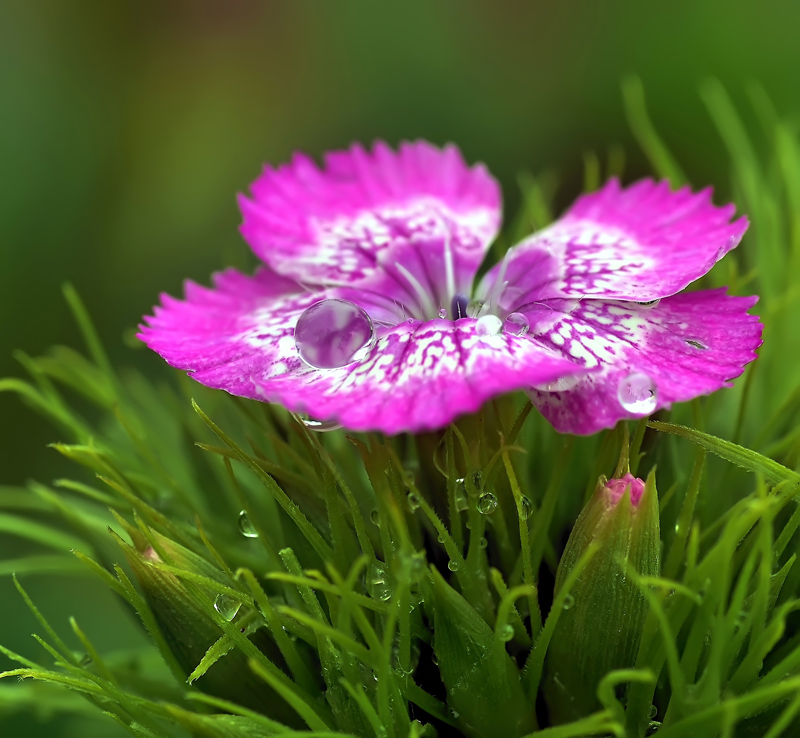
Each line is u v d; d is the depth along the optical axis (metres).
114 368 0.19
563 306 0.13
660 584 0.12
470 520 0.12
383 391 0.12
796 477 0.12
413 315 0.13
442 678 0.12
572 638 0.12
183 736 0.13
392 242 0.13
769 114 0.15
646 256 0.13
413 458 0.13
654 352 0.12
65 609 0.16
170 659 0.12
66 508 0.13
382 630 0.12
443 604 0.12
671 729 0.12
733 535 0.12
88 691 0.12
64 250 0.20
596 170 0.14
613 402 0.12
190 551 0.12
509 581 0.12
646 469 0.13
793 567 0.12
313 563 0.13
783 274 0.14
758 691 0.12
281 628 0.12
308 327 0.12
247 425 0.13
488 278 0.13
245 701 0.12
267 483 0.12
